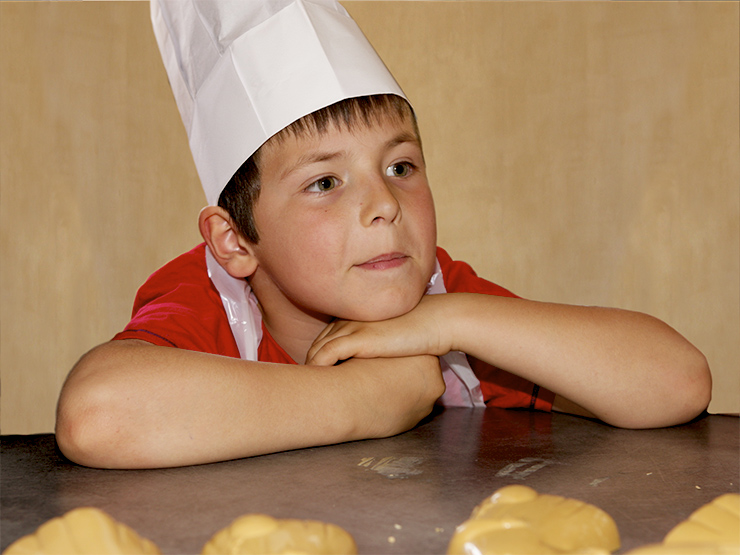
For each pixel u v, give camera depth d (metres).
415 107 2.26
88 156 1.94
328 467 0.60
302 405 0.67
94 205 1.95
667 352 0.79
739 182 1.93
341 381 0.71
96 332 1.96
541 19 2.21
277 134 0.82
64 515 0.43
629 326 0.81
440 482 0.54
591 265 2.18
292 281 0.85
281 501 0.50
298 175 0.81
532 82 2.22
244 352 0.95
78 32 1.90
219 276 0.97
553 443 0.69
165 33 0.97
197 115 0.93
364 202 0.79
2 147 1.78
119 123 2.00
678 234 2.04
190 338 0.85
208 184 0.94
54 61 1.87
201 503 0.50
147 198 2.05
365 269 0.80
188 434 0.62
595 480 0.55
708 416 0.85
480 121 2.26
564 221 2.21
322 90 0.80
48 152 1.86
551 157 2.22
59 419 0.64
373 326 0.79
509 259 2.26
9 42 1.79
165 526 0.45
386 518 0.46
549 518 0.42
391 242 0.79
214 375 0.66
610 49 2.14
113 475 0.59
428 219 0.83
